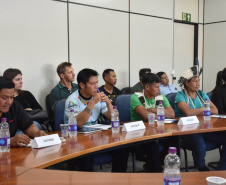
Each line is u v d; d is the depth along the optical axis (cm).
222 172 130
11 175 128
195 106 314
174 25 620
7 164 146
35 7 393
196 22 659
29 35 389
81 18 448
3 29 365
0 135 174
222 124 259
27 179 122
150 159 250
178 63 636
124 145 204
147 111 281
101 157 227
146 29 550
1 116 200
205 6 669
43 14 402
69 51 434
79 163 204
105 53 484
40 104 404
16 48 378
